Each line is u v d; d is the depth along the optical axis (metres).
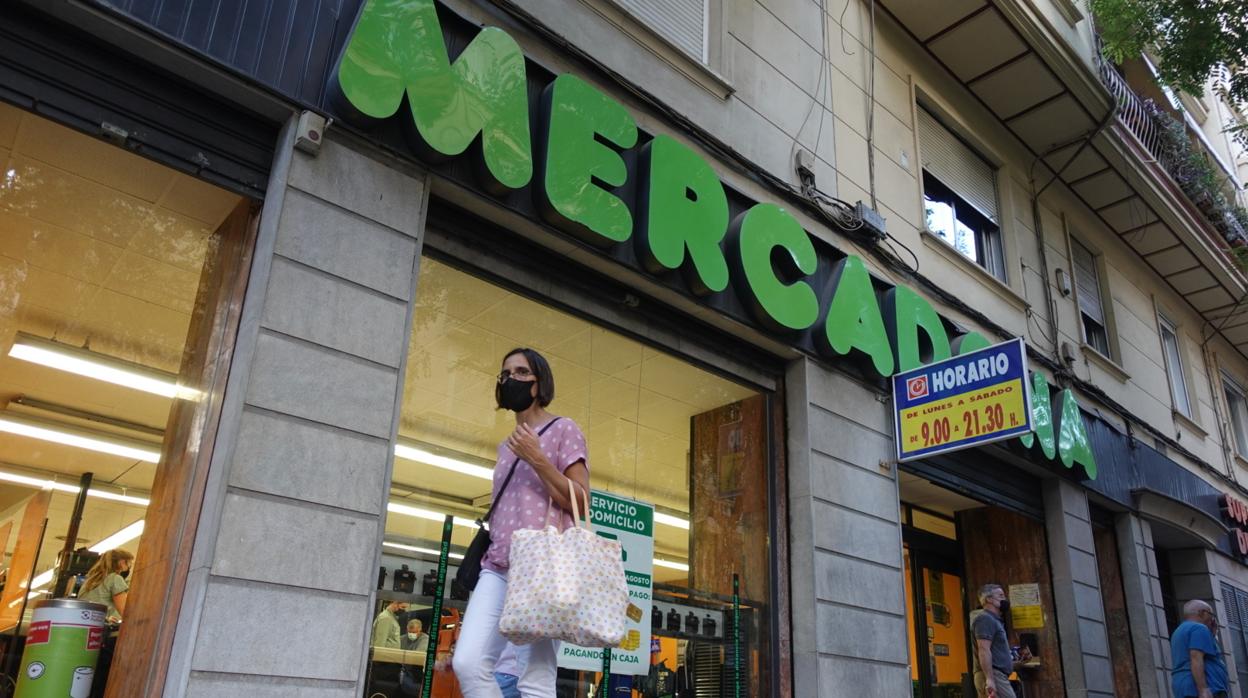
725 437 6.18
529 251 5.20
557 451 3.06
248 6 4.11
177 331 4.09
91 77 3.76
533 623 2.56
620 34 6.04
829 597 6.06
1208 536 12.05
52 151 3.85
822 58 7.91
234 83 3.99
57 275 4.10
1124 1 9.16
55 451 4.00
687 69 6.45
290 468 3.73
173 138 3.93
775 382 6.63
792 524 6.27
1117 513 10.51
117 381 4.06
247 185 4.10
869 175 8.02
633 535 5.41
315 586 3.69
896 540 6.81
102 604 3.76
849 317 6.77
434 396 4.63
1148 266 13.49
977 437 6.43
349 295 4.12
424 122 4.42
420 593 4.33
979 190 10.03
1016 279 9.90
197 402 3.92
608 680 5.00
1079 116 10.23
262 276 3.86
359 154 4.35
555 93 5.11
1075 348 10.56
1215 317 14.92
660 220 5.50
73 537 3.89
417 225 4.48
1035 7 9.07
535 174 5.05
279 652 3.52
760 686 5.83
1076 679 8.51
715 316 6.02
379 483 4.02
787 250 6.38
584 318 5.48
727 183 6.25
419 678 4.22
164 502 3.82
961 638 9.01
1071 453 9.10
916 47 9.38
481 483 4.72
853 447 6.72
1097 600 9.15
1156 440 11.93
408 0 4.49
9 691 3.63
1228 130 10.98
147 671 3.45
